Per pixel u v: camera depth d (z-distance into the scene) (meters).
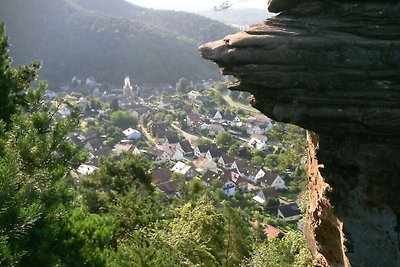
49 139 10.18
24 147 9.38
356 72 6.73
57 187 9.77
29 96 11.34
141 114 103.88
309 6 7.05
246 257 16.98
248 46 7.02
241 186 57.53
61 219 10.23
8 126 12.38
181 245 14.76
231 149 73.75
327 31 6.89
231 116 98.00
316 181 8.60
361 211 7.50
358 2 6.80
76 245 10.31
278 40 6.91
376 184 7.36
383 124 6.86
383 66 6.62
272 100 7.36
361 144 7.32
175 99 116.00
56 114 11.87
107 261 10.62
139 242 13.02
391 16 6.65
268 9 7.39
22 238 8.60
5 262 7.48
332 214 7.99
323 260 9.78
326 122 7.16
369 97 6.81
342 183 7.55
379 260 7.50
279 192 54.28
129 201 17.19
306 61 6.84
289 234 17.81
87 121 91.31
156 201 21.69
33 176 9.33
